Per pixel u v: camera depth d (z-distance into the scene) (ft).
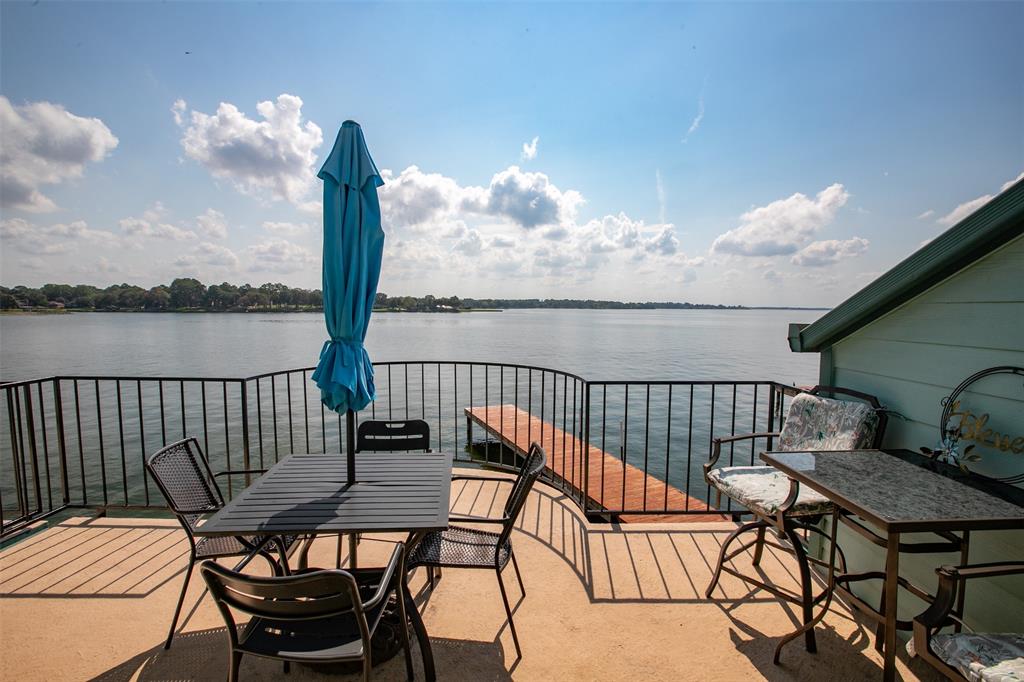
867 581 8.59
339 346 7.49
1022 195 6.03
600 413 57.06
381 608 5.54
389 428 10.12
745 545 9.43
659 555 10.07
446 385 75.25
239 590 4.71
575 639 7.56
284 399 59.77
